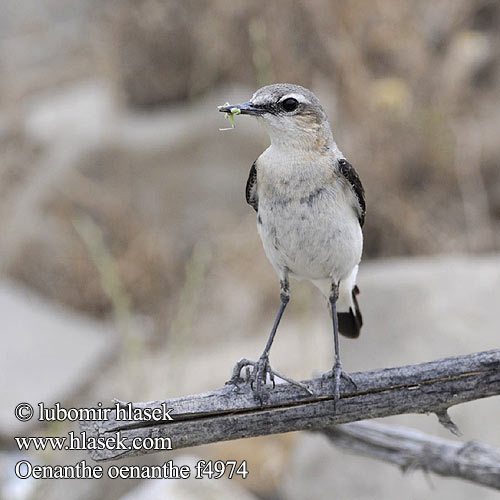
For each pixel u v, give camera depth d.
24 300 16.22
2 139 19.25
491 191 16.30
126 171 16.92
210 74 17.30
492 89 18.05
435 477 10.06
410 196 16.09
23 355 14.85
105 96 19.41
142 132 17.17
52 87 21.83
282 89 6.91
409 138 16.12
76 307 16.16
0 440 12.94
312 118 6.88
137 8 17.48
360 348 11.79
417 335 11.51
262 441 12.14
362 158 15.79
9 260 16.83
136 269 15.94
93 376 14.57
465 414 10.45
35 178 17.73
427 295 11.96
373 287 12.38
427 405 6.24
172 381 13.08
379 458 7.85
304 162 6.84
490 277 12.05
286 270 7.20
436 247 15.53
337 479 10.47
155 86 17.70
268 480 11.61
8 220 17.36
